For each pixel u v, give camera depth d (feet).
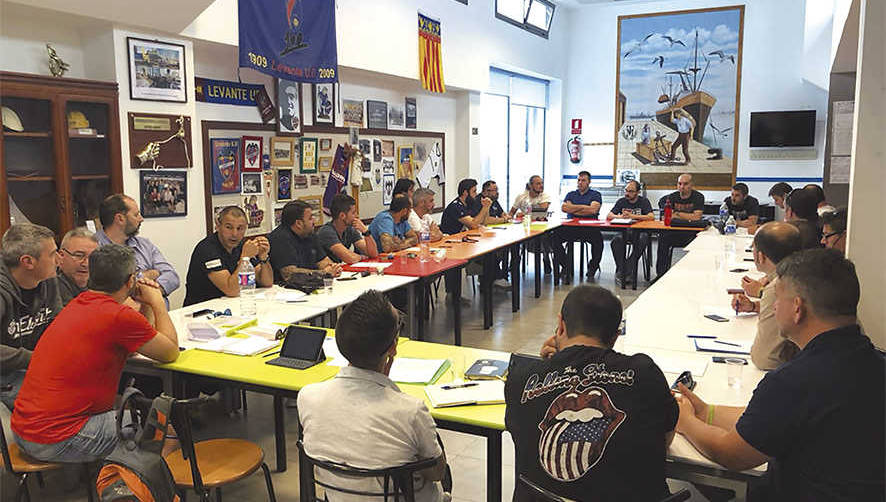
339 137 22.48
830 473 4.83
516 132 36.86
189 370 8.30
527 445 5.18
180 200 15.51
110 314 7.67
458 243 19.72
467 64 28.25
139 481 6.06
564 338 5.69
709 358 8.50
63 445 7.43
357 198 23.59
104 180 13.80
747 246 19.16
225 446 7.93
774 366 7.80
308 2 18.19
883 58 9.93
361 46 21.13
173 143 15.17
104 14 13.17
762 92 34.09
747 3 33.83
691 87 35.58
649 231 23.98
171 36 14.96
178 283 12.50
